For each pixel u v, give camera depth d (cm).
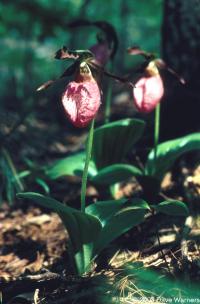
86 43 206
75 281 70
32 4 135
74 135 139
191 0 95
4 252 84
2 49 181
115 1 213
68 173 87
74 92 68
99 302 66
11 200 100
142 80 79
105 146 87
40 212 96
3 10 138
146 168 86
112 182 83
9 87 191
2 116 136
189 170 91
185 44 96
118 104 153
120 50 235
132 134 86
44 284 70
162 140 101
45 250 83
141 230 81
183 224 79
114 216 70
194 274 67
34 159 117
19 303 68
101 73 70
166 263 70
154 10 209
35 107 158
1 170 108
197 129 96
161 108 100
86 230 71
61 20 137
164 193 90
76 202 97
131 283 67
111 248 78
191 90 96
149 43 229
